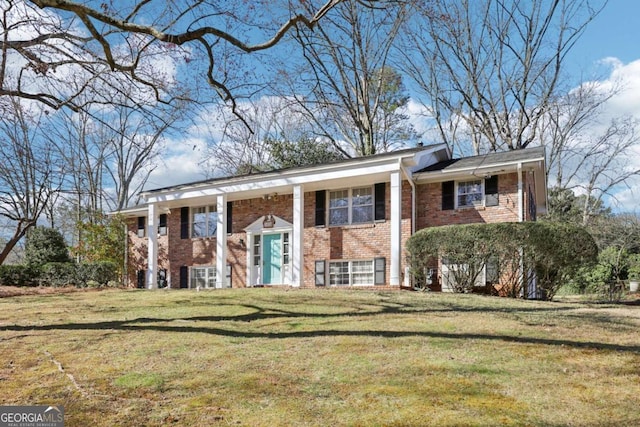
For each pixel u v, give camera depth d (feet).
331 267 61.87
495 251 45.39
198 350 22.79
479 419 14.28
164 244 77.25
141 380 18.42
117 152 107.14
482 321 29.37
